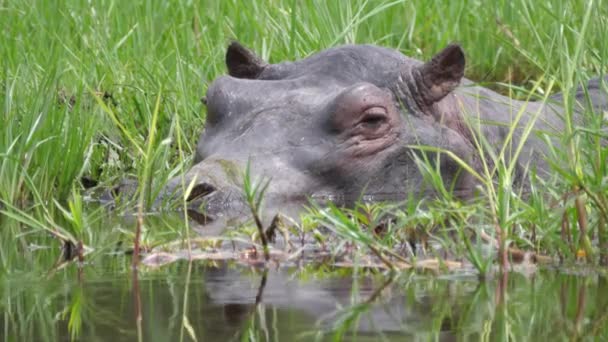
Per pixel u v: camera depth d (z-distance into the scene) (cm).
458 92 2614
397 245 1806
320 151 2352
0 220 2233
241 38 3662
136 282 1557
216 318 1330
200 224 2064
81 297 1458
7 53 3331
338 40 3369
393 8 3791
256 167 2305
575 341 1239
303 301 1427
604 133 1956
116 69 3325
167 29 3778
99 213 2267
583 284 1543
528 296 1462
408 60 2561
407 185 2412
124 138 2903
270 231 1869
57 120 2678
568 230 1761
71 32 3750
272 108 2423
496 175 2556
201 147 2436
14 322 1321
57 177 2636
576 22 3481
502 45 3603
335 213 1748
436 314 1357
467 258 1703
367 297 1451
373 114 2380
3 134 2586
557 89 3356
